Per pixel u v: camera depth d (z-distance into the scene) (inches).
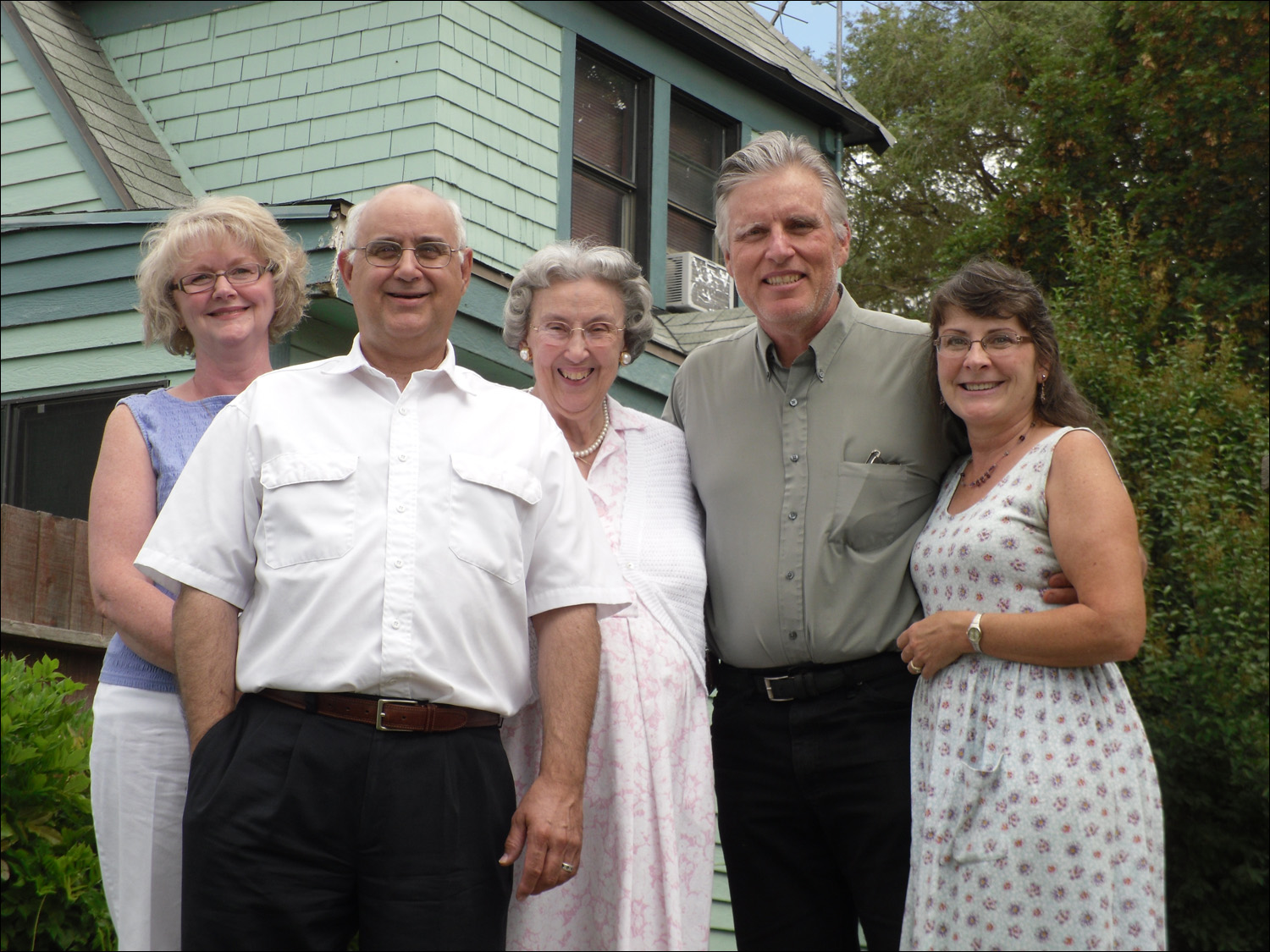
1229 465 330.0
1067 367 342.0
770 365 123.1
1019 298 110.4
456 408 103.9
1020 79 658.2
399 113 274.7
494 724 100.0
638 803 106.1
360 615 95.4
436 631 95.8
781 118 370.3
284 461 98.8
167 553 98.9
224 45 297.1
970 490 113.7
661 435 125.9
